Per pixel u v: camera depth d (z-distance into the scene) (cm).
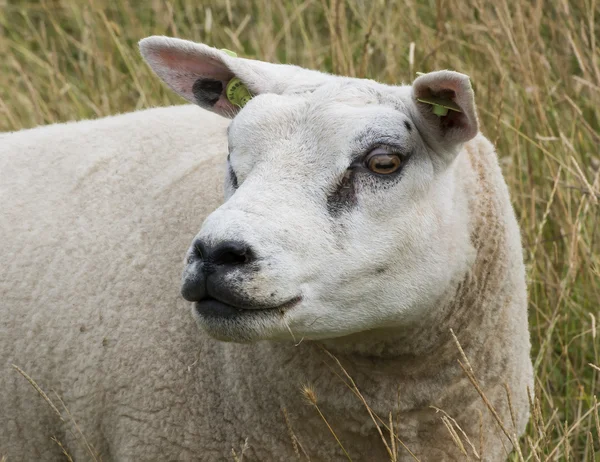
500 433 1211
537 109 1783
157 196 1280
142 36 2283
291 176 1050
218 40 2328
